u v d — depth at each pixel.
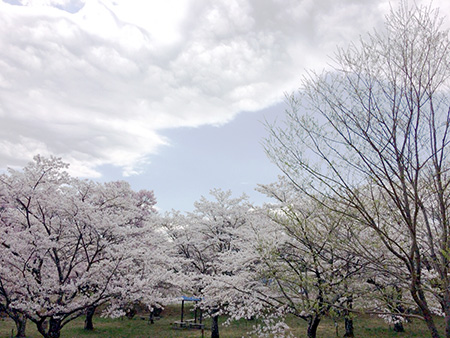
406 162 5.10
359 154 5.10
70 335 17.52
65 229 12.83
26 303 10.35
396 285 6.07
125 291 11.91
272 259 9.03
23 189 12.31
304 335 15.58
